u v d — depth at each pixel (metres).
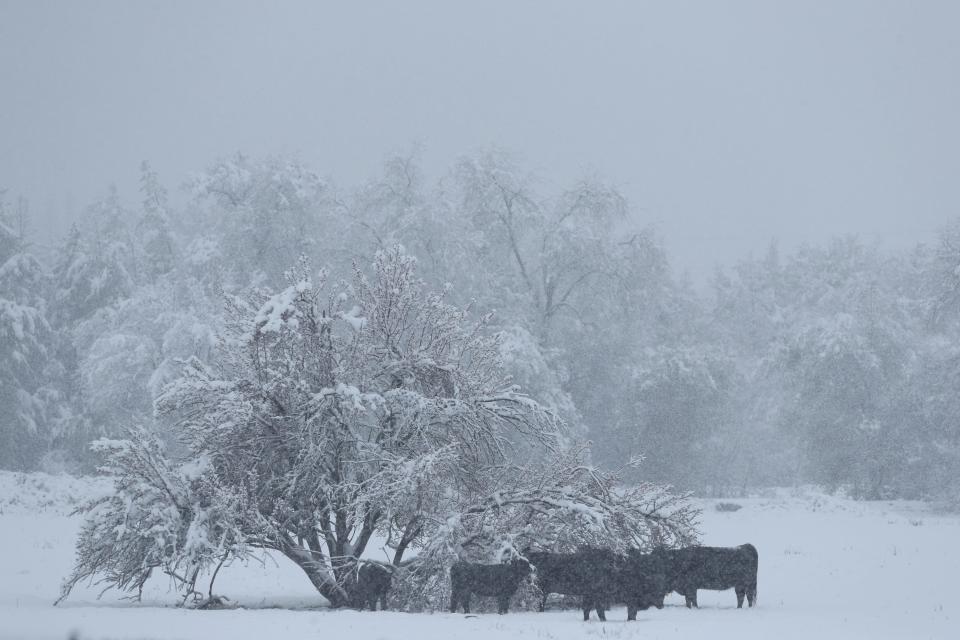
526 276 54.66
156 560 15.88
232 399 16.91
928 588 20.22
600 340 54.38
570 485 18.39
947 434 48.22
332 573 17.19
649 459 52.28
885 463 52.75
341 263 49.28
